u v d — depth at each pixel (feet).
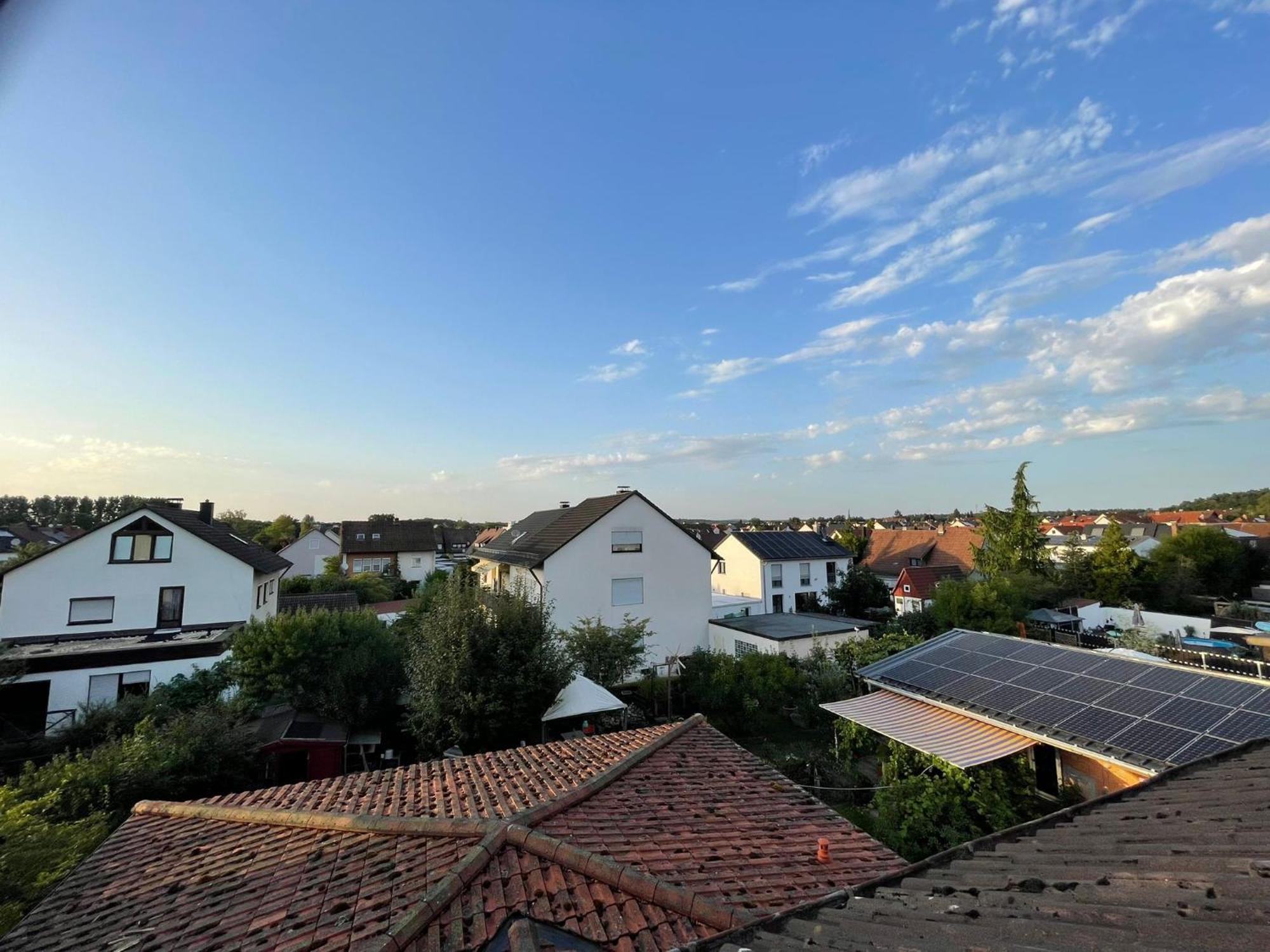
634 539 93.45
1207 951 6.81
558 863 15.57
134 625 81.25
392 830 18.34
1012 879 10.80
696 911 13.92
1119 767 35.12
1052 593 121.60
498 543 135.74
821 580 156.76
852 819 43.83
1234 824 12.43
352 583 154.71
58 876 28.84
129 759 43.45
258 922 14.78
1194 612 125.80
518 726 51.80
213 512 109.81
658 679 76.43
